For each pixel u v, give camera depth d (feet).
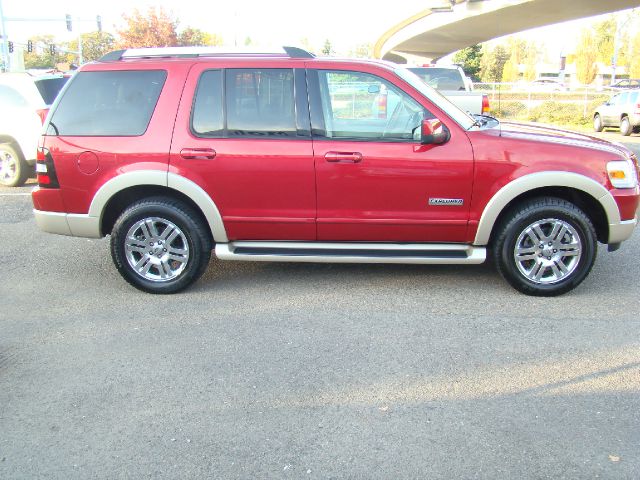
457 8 111.86
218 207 16.19
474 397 11.30
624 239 16.15
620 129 72.08
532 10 99.14
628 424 10.37
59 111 16.49
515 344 13.47
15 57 118.62
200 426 10.48
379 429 10.32
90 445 10.01
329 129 15.84
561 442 9.89
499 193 15.49
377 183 15.71
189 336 14.10
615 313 15.19
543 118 92.48
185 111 16.10
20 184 34.32
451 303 15.96
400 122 15.83
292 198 16.01
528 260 16.19
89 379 12.16
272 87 15.93
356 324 14.65
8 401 11.37
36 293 17.12
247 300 16.34
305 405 11.09
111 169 16.19
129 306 16.03
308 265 19.34
